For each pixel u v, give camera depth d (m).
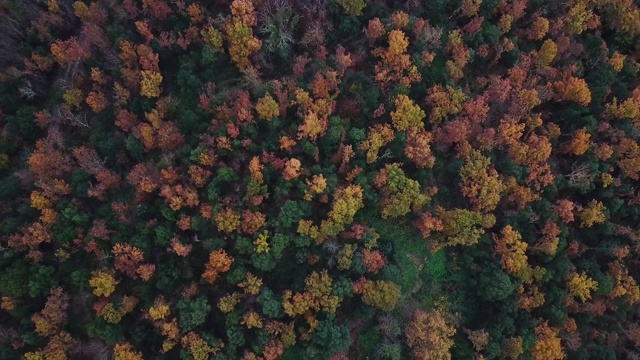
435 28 60.50
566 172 61.09
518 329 54.25
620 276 56.91
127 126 59.38
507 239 54.25
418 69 59.38
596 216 56.94
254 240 52.94
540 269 54.62
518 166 57.72
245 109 55.56
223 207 53.88
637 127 61.25
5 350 51.03
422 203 55.00
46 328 51.22
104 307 51.22
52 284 53.38
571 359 55.31
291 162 53.44
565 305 55.84
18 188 59.53
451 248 58.41
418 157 56.19
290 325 51.06
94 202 58.34
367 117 58.97
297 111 57.34
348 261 52.91
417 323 52.22
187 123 58.75
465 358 53.00
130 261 52.47
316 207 56.16
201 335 51.03
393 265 55.78
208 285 54.03
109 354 51.56
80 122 61.12
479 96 58.38
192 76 60.19
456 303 56.59
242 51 59.44
